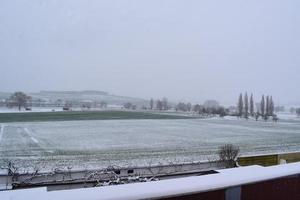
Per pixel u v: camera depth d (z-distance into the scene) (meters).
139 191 1.19
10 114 74.69
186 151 22.12
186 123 57.09
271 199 1.51
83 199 1.09
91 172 13.51
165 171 15.30
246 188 1.43
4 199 1.06
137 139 29.98
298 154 17.80
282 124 60.19
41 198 1.08
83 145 25.14
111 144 26.05
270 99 92.56
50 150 22.11
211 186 1.32
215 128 45.78
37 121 53.00
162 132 37.75
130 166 15.21
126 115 84.81
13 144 25.09
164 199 1.21
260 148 24.31
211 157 18.69
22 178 12.53
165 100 146.62
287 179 1.58
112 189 1.21
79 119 61.66
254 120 76.19
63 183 12.42
